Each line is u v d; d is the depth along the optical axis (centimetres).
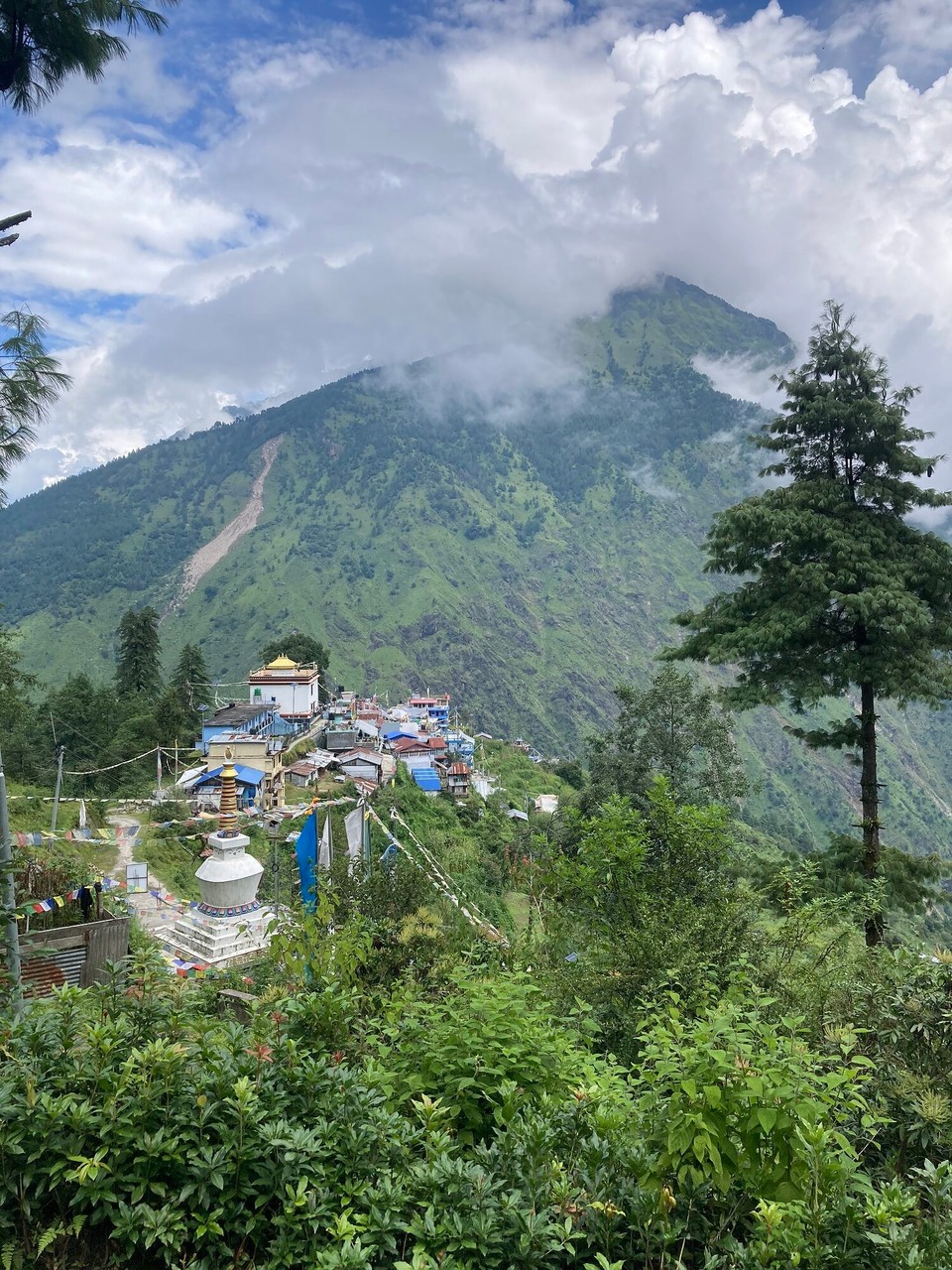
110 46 768
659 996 732
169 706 5266
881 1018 618
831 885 1218
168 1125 395
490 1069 469
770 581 1381
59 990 491
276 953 773
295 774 5359
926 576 1281
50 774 4072
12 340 860
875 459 1378
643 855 962
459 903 1479
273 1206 396
